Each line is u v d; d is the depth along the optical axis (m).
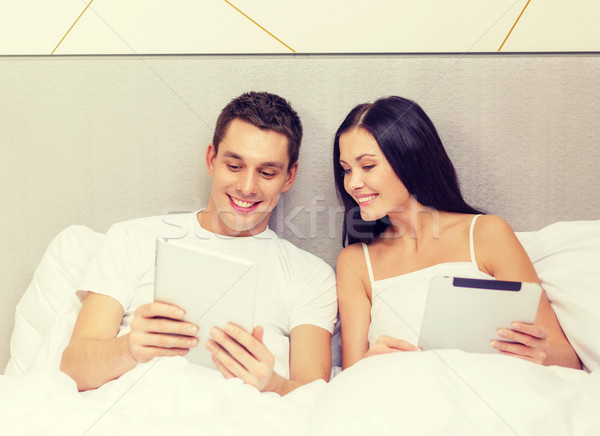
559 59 1.20
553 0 1.28
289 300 1.07
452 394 0.66
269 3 1.32
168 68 1.23
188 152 1.24
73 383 0.76
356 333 1.04
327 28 1.32
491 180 1.22
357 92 1.22
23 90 1.24
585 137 1.21
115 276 0.99
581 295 0.92
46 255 1.13
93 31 1.31
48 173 1.25
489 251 1.02
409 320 0.97
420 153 1.07
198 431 0.63
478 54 1.21
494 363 0.72
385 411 0.63
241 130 1.05
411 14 1.31
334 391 0.70
